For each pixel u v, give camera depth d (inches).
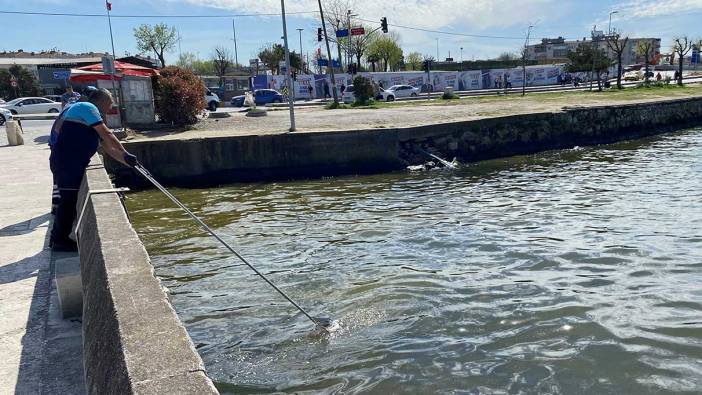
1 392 119.2
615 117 1044.5
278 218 438.6
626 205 443.2
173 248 351.6
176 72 836.0
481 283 272.4
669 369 184.2
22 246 235.5
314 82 2234.3
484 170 708.7
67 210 220.1
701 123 1268.5
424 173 698.8
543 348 201.2
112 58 621.9
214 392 69.1
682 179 555.2
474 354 197.9
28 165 507.8
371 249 340.2
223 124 852.0
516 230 376.5
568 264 298.7
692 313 227.9
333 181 657.6
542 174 647.1
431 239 358.9
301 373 187.0
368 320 230.2
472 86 2490.2
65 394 118.5
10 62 2650.1
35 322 157.3
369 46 2982.3
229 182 672.4
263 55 3125.0
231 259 325.4
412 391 174.9
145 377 72.6
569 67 2206.0
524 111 968.3
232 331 222.2
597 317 226.4
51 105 1462.8
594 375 181.9
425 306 243.9
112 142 209.5
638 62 4793.3
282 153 690.8
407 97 1958.7
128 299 98.4
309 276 290.0
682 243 329.4
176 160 653.3
